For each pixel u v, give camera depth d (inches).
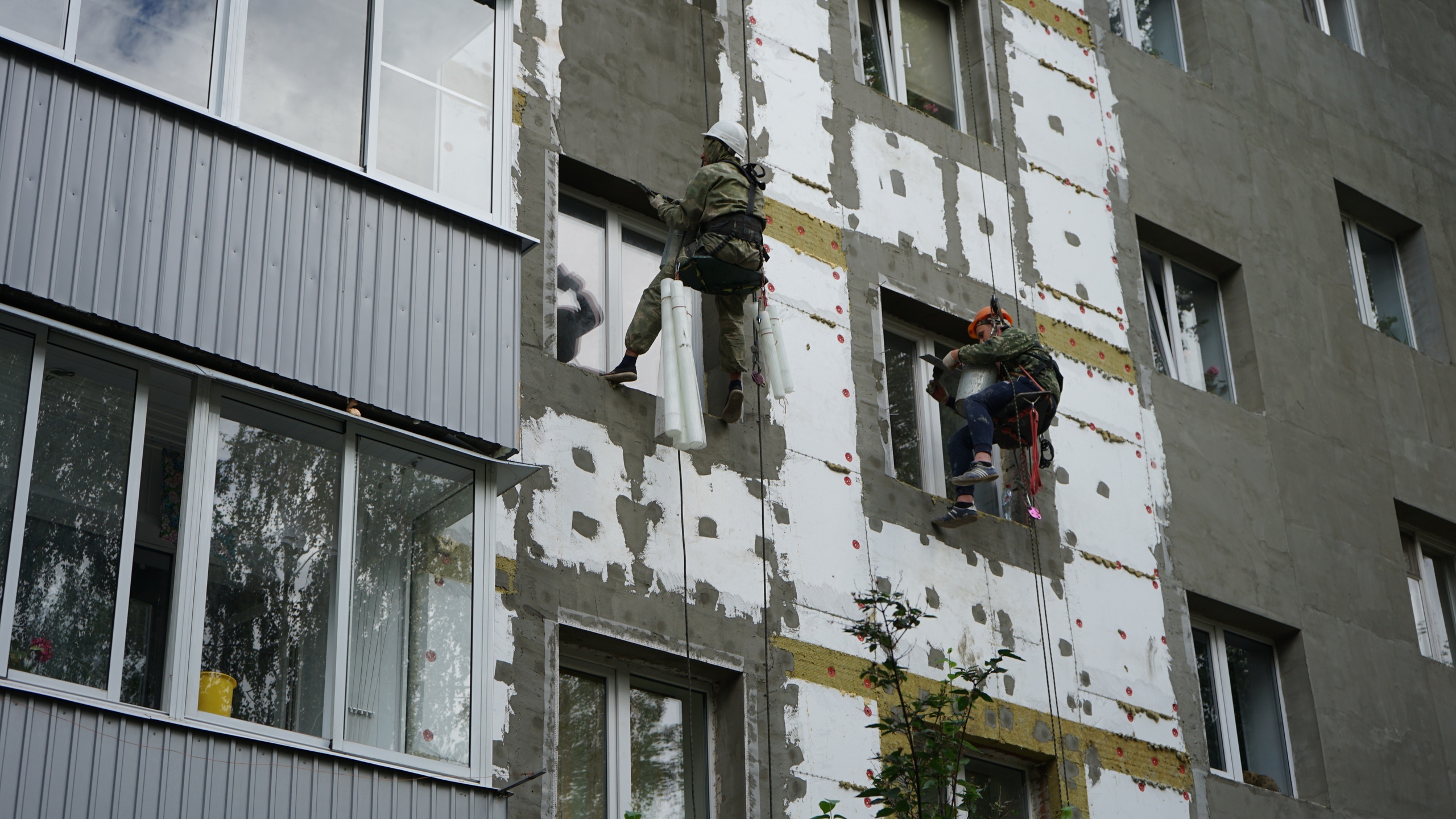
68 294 338.0
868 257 557.9
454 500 387.2
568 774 440.5
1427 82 836.6
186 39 376.5
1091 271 624.7
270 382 363.9
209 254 360.5
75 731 313.6
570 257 505.0
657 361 502.9
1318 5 821.9
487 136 422.9
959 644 513.7
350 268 382.6
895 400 562.9
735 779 456.1
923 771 423.5
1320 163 748.0
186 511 343.9
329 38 401.1
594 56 520.7
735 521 482.3
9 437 327.0
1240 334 671.1
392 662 363.3
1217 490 616.7
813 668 479.8
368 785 346.6
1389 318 770.2
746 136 506.9
